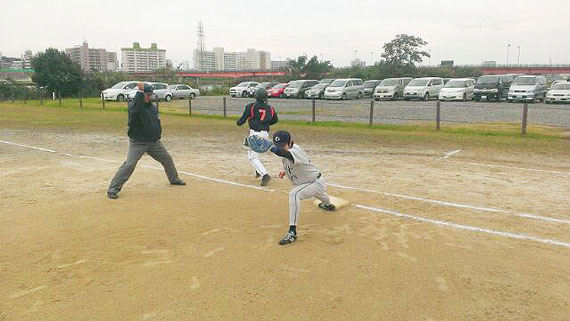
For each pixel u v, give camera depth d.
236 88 40.56
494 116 20.12
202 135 14.73
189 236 4.99
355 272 4.07
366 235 5.03
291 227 4.89
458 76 62.72
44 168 8.96
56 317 3.36
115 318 3.34
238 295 3.66
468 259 4.36
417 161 9.78
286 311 3.42
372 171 8.66
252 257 4.41
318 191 5.32
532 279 3.94
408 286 3.80
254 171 8.69
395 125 16.91
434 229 5.23
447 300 3.57
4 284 3.89
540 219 5.64
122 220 5.54
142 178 7.96
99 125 17.84
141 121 6.67
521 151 11.14
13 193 6.92
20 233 5.11
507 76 30.73
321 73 65.25
